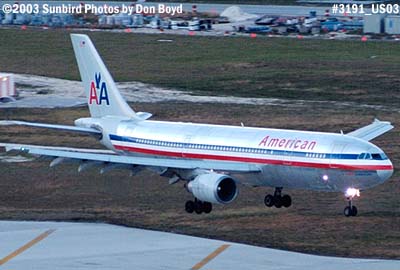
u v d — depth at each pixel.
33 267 124.44
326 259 128.62
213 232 146.25
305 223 152.50
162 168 162.50
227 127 170.12
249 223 153.25
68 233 145.00
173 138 172.88
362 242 139.25
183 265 124.62
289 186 161.12
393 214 159.12
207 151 167.12
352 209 157.12
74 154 159.12
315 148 154.25
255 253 131.75
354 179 151.25
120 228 149.25
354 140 154.00
